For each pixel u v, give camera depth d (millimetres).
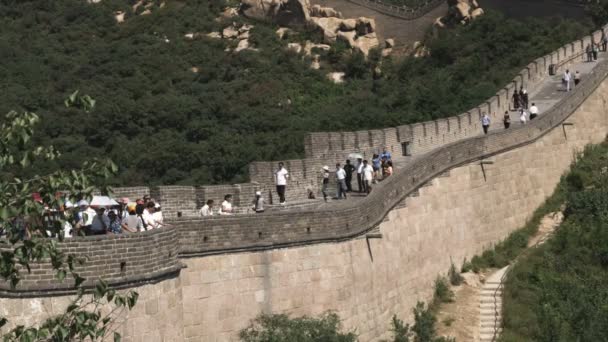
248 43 102688
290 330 34125
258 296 34812
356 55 101938
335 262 37844
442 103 82562
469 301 47531
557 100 69375
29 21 100750
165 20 104812
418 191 46750
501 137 54656
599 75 66312
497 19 100750
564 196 58000
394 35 111000
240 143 71188
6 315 26500
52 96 77000
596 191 56000
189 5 109062
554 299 46781
